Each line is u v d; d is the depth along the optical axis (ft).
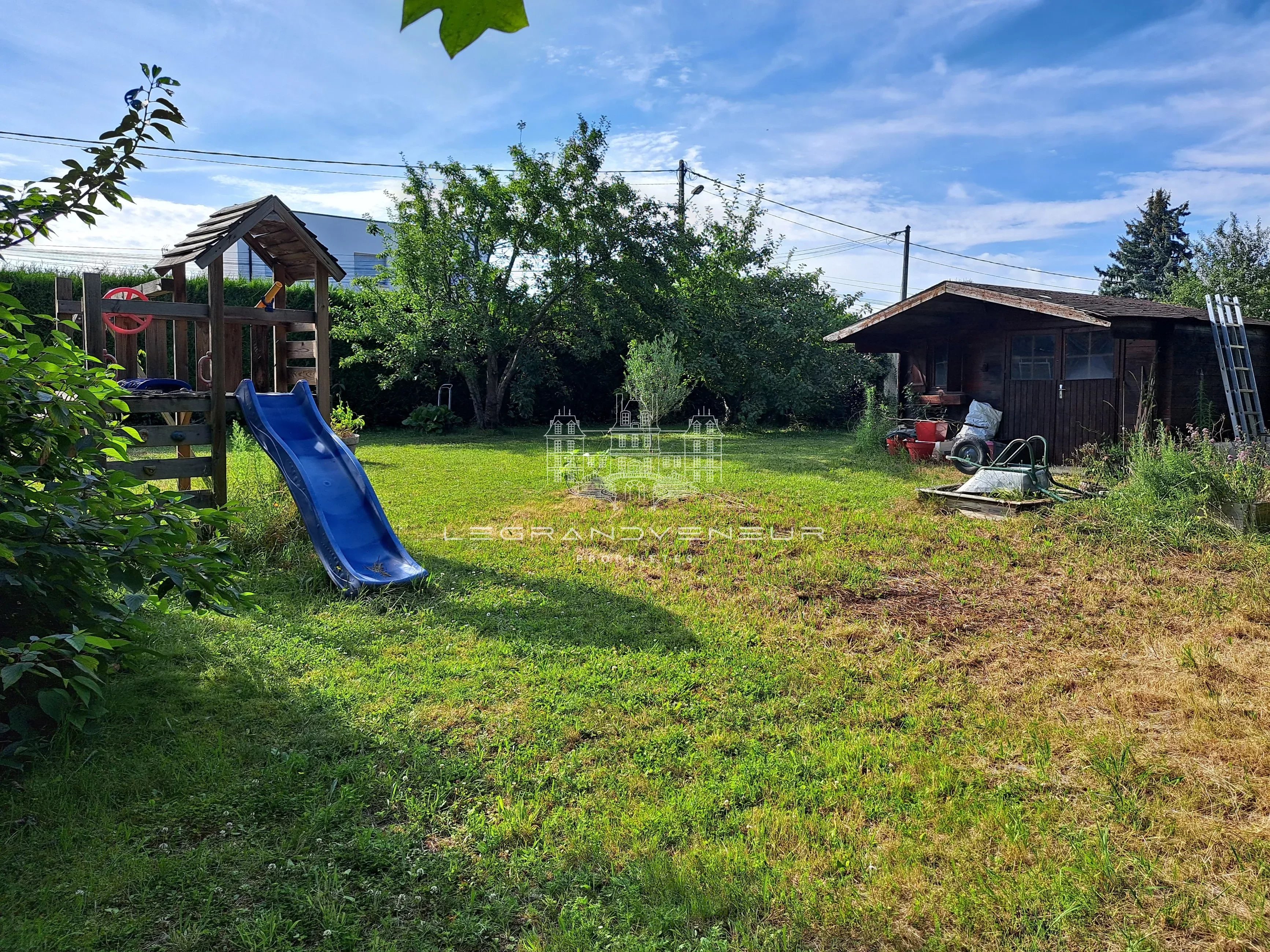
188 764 10.62
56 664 10.64
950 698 13.32
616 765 11.03
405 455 47.42
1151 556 22.24
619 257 64.80
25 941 7.30
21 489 9.91
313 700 12.78
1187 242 144.87
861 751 11.41
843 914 7.94
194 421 25.08
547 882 8.51
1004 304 37.35
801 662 14.96
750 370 68.85
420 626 16.58
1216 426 38.22
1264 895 8.32
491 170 62.23
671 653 15.31
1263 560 21.22
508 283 65.00
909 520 27.73
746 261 73.51
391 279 64.18
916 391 49.60
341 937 7.57
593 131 63.21
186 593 11.19
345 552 20.18
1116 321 34.01
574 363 74.02
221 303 21.99
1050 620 17.39
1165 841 9.28
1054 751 11.52
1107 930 7.85
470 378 65.67
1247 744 11.51
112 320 26.25
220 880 8.38
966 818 9.66
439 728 11.96
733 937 7.71
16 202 11.13
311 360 33.99
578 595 18.99
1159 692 13.46
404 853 8.88
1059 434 40.45
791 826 9.48
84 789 9.90
